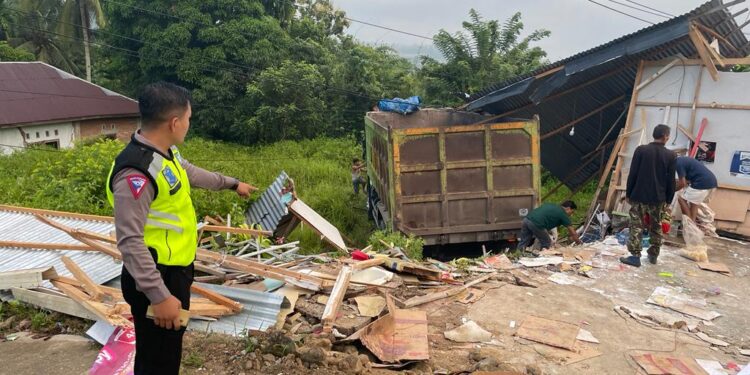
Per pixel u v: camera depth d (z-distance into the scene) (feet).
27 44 91.04
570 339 13.83
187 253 7.70
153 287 6.74
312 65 72.28
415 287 16.78
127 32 78.38
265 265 15.79
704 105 26.20
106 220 19.88
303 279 15.07
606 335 14.34
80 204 27.50
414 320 13.89
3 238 18.31
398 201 24.54
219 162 52.37
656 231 20.21
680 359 13.02
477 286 17.52
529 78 30.50
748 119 25.22
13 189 32.94
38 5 88.84
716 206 26.27
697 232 22.21
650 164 19.53
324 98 73.82
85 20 85.40
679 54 27.43
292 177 48.08
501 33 62.80
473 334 13.80
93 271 14.84
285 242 28.04
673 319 15.52
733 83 25.39
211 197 31.22
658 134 19.51
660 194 19.66
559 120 37.78
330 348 12.03
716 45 25.93
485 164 24.99
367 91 73.05
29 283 13.62
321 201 40.32
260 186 43.60
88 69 86.58
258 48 73.67
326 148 63.00
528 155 25.38
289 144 65.98
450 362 12.32
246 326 12.62
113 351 11.07
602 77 31.01
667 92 27.30
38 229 18.98
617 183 28.66
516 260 21.13
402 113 40.42
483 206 25.34
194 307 12.51
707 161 26.45
